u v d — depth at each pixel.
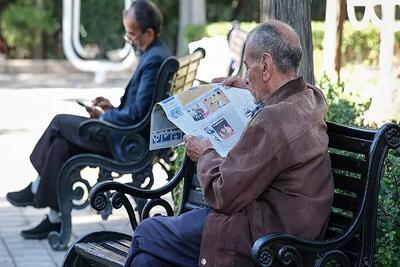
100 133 9.80
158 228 6.04
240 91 6.51
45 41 35.19
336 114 8.43
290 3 8.23
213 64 12.49
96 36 34.44
